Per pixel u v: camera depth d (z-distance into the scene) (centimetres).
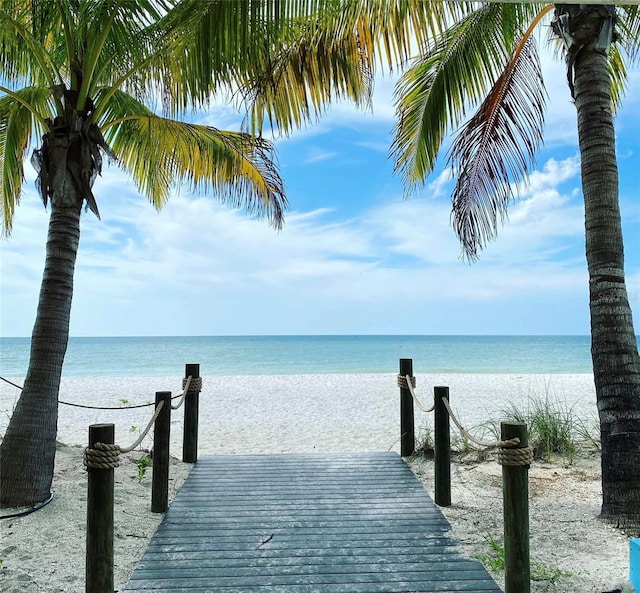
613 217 492
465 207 752
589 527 452
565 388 1947
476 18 646
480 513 498
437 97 689
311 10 450
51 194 523
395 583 359
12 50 562
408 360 721
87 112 527
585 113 504
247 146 780
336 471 639
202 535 442
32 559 392
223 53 470
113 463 323
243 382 2238
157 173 839
